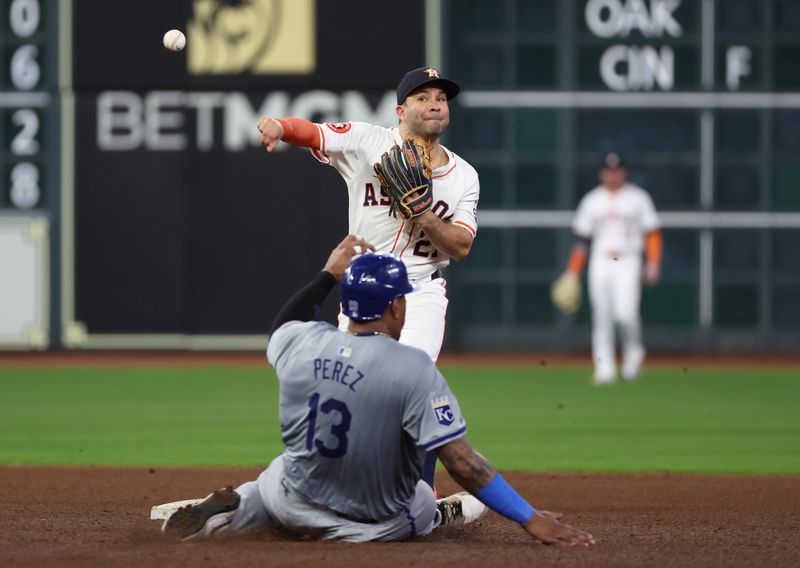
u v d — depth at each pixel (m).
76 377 54.72
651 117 62.19
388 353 17.00
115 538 18.66
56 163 62.16
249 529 18.39
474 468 17.14
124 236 62.28
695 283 62.59
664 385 51.53
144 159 62.03
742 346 62.69
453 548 17.61
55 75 61.88
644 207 50.88
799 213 62.22
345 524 17.84
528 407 43.59
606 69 62.22
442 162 21.05
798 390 49.72
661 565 16.55
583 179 62.50
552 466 29.89
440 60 61.47
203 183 62.00
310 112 61.50
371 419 17.03
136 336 62.56
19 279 62.66
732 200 62.28
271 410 42.59
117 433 36.31
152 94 61.84
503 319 63.19
